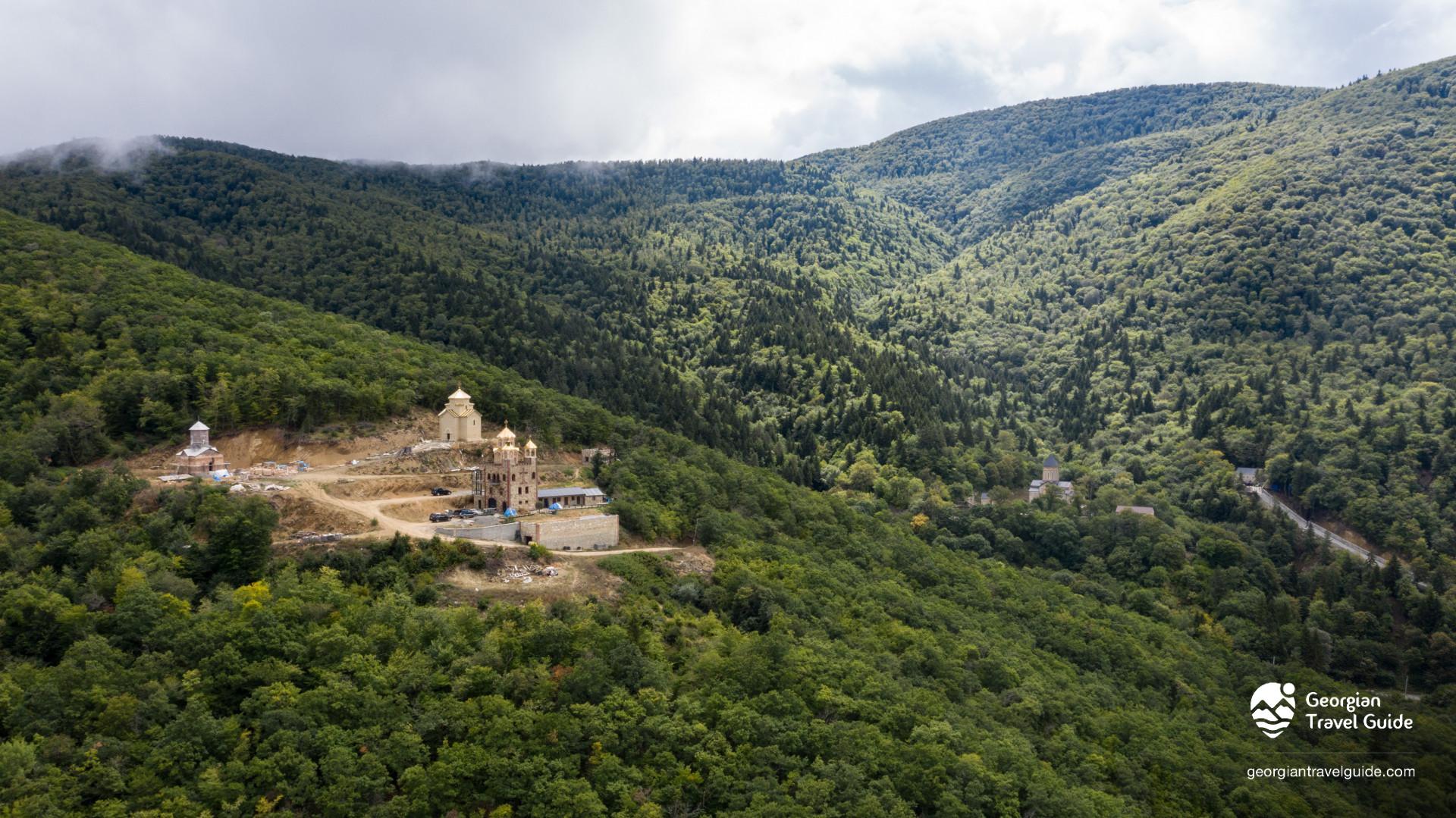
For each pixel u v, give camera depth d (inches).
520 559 6560.0
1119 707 7564.0
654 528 7824.8
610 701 5201.8
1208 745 7342.5
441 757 4672.7
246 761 4495.6
